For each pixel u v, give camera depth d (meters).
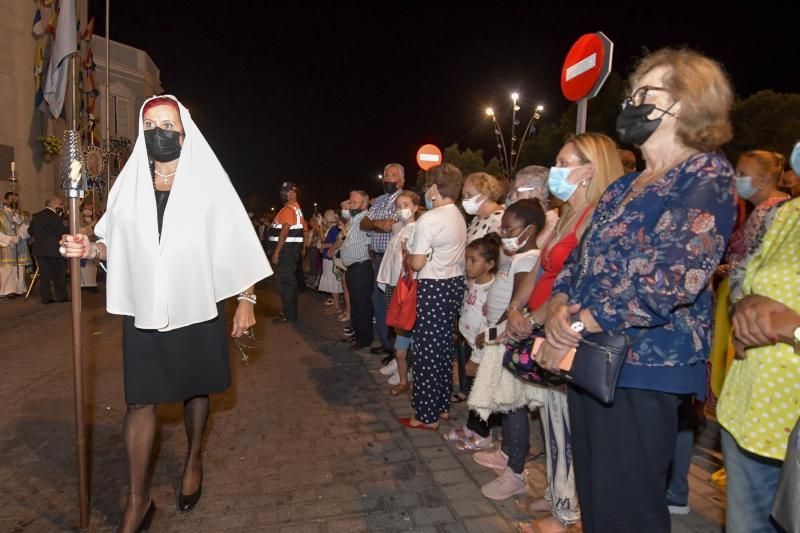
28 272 12.54
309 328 8.38
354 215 6.91
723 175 1.73
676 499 3.02
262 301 11.26
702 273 1.65
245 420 4.48
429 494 3.28
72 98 2.84
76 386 2.83
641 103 1.89
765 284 1.74
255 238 3.02
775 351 1.71
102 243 2.93
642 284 1.70
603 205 2.04
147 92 26.14
